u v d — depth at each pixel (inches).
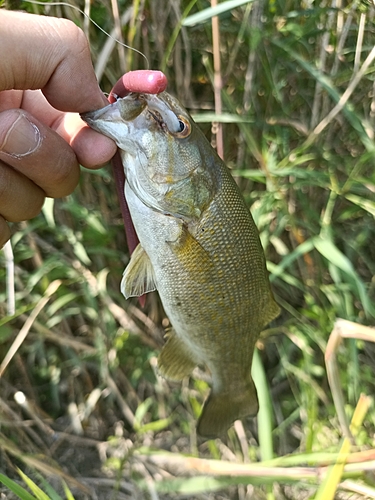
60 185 6.1
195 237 6.3
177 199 6.1
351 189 11.0
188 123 6.0
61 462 10.7
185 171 6.1
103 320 11.1
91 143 5.9
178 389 11.7
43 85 5.6
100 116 5.7
